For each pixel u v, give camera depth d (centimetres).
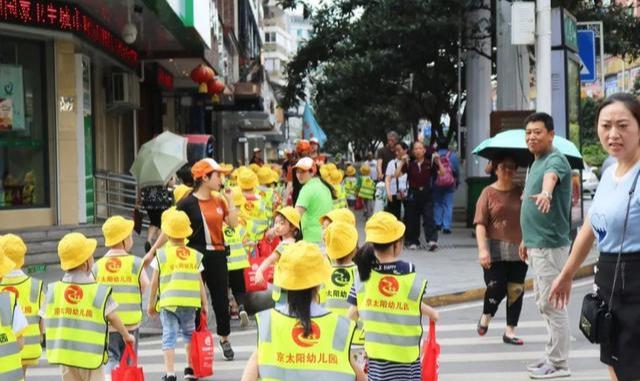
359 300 747
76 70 2088
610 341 539
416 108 4181
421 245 2181
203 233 1085
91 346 800
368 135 7362
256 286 1331
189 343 1002
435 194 2491
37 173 2059
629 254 537
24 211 2011
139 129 2989
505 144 1165
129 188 2533
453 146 4256
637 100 550
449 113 3812
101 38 2230
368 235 739
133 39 2100
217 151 5241
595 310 544
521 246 987
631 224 536
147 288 1007
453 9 2759
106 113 2541
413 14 2845
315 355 522
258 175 1958
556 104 1889
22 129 2027
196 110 4056
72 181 2094
